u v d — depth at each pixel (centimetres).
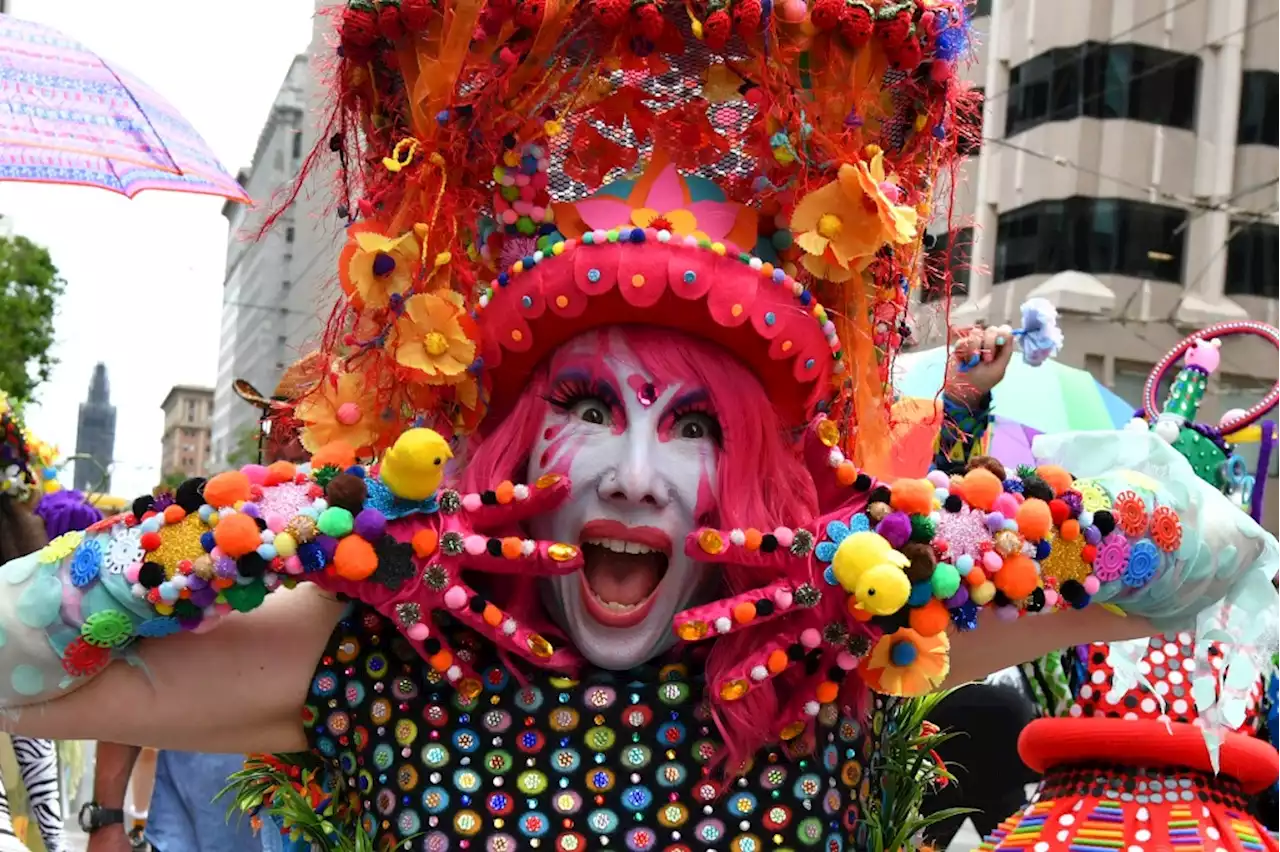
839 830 133
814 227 129
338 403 138
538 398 135
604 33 129
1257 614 140
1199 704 143
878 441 142
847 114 132
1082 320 1007
